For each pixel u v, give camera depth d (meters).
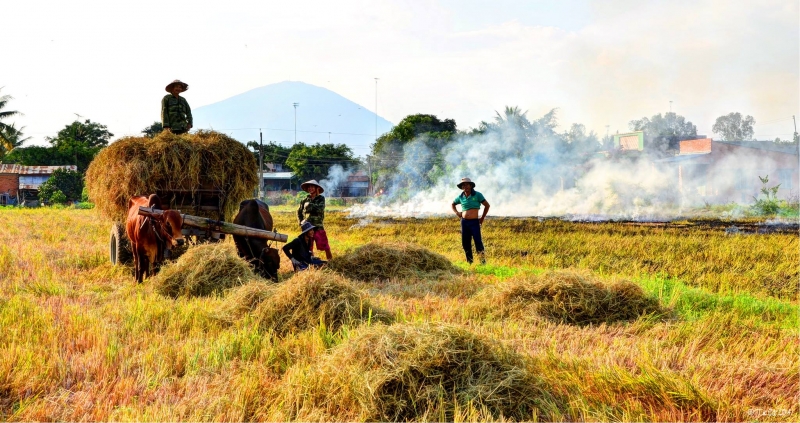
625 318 6.72
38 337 5.52
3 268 9.82
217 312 6.74
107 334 5.55
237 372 4.86
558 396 4.36
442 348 4.49
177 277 8.17
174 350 5.28
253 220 9.58
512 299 7.02
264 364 4.99
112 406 4.19
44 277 8.96
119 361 5.00
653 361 4.98
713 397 4.25
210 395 4.34
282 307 6.36
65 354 5.12
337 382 4.39
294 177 71.00
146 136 10.19
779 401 4.31
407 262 10.07
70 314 6.39
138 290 8.24
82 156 66.25
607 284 7.20
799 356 5.21
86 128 77.12
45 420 3.98
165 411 4.01
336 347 5.04
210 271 8.21
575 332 6.11
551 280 7.13
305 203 10.21
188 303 7.29
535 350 5.37
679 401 4.23
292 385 4.41
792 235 15.21
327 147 70.31
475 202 11.68
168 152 9.57
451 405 4.15
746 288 8.79
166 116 11.65
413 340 4.62
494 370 4.43
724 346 5.60
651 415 3.96
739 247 12.81
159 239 8.67
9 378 4.52
